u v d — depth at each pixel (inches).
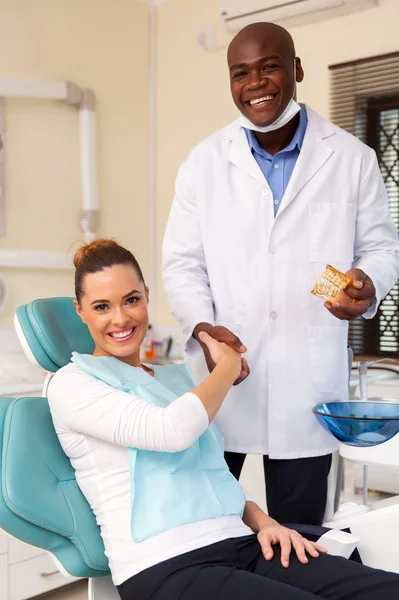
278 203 67.2
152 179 152.6
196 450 51.9
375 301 63.2
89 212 136.9
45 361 57.9
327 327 67.1
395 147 123.6
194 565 46.0
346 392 69.1
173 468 49.5
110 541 48.2
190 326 65.0
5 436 49.1
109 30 142.7
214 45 141.3
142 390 51.1
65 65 134.6
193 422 47.3
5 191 125.2
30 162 129.1
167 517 47.4
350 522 54.7
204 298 67.3
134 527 47.0
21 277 128.1
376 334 125.3
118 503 48.4
